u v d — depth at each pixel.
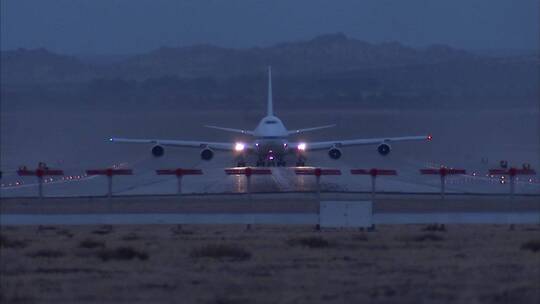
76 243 129.50
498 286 94.12
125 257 114.25
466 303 86.38
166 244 128.00
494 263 108.69
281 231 145.88
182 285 96.25
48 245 127.38
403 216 149.38
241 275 102.06
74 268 107.00
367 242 128.62
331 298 89.19
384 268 105.88
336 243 126.81
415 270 104.31
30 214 157.12
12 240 130.25
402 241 130.00
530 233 139.25
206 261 112.06
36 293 92.25
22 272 104.81
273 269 105.94
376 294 90.81
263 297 89.94
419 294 90.56
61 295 91.31
